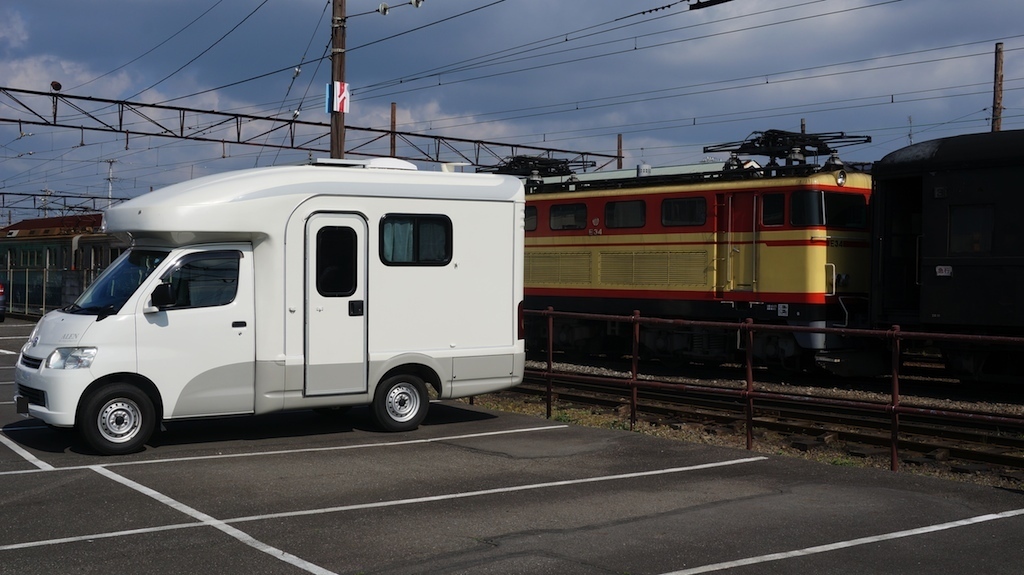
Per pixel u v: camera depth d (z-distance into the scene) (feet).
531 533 21.58
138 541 20.86
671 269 59.31
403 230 34.83
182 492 25.39
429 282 35.37
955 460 32.37
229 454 30.83
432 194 35.37
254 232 32.14
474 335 36.40
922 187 49.34
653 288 60.34
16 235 111.65
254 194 32.19
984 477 29.53
